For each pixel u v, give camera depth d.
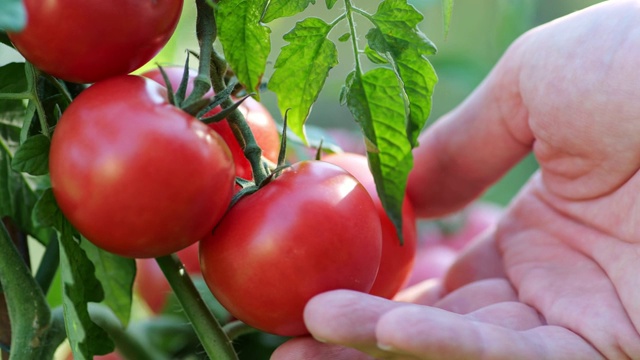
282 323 0.41
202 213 0.39
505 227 0.60
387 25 0.41
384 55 0.41
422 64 0.41
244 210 0.41
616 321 0.46
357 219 0.41
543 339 0.44
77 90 0.44
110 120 0.38
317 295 0.39
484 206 0.88
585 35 0.51
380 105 0.42
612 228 0.51
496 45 0.80
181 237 0.39
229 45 0.42
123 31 0.39
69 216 0.39
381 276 0.48
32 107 0.40
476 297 0.55
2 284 0.44
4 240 0.43
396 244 0.47
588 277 0.51
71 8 0.38
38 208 0.39
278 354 0.43
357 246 0.40
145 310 0.61
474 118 0.59
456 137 0.60
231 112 0.41
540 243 0.56
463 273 0.61
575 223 0.54
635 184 0.49
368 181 0.48
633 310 0.46
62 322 0.46
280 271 0.40
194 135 0.38
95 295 0.42
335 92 0.79
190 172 0.38
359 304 0.38
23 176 0.47
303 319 0.41
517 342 0.41
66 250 0.40
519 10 0.79
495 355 0.40
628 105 0.48
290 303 0.40
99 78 0.40
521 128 0.57
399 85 0.42
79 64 0.39
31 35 0.39
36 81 0.40
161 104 0.39
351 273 0.40
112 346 0.42
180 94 0.40
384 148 0.43
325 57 0.42
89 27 0.38
